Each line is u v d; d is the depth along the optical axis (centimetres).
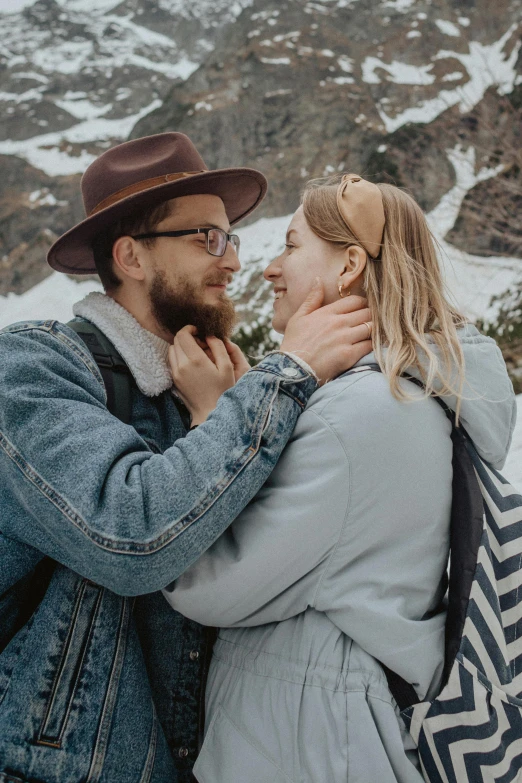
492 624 130
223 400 137
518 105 1170
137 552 123
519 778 126
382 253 152
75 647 133
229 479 127
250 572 131
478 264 976
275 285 167
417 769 125
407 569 135
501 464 150
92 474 126
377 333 146
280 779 125
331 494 130
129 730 134
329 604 131
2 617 140
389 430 133
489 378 144
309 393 140
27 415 133
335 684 126
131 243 172
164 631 149
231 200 197
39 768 125
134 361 161
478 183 1083
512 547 140
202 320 173
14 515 137
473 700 124
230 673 139
